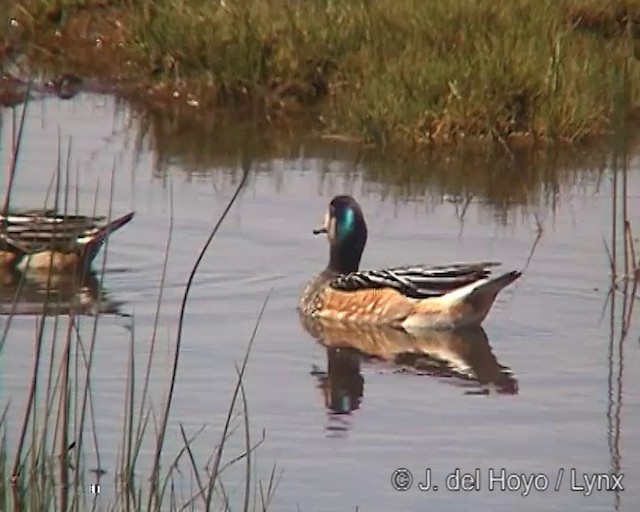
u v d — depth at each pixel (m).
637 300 15.77
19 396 12.77
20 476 10.79
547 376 13.88
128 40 25.05
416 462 11.98
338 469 11.82
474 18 24.09
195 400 12.98
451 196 19.56
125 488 10.95
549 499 11.52
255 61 23.84
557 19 24.52
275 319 15.32
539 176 20.61
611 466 11.95
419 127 21.89
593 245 17.50
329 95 23.59
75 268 14.90
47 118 22.48
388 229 18.05
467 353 14.59
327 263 16.91
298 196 19.23
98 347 14.08
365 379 13.77
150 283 16.06
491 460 12.03
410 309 15.30
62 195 18.55
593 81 22.95
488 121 21.94
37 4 26.23
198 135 22.17
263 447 12.14
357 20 24.41
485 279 15.36
